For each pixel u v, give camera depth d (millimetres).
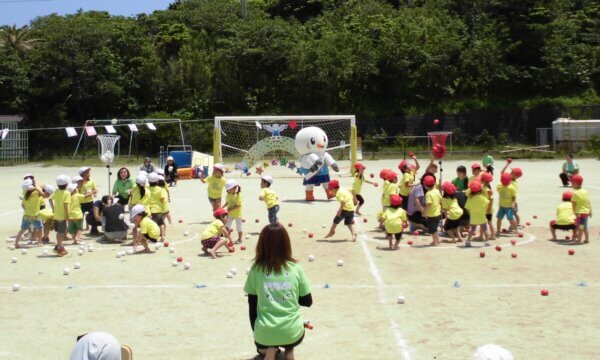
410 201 14977
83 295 9531
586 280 10180
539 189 24281
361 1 60812
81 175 15266
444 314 8367
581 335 7484
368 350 7051
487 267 11195
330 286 9906
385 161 44719
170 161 27906
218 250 13172
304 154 22859
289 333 5918
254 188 26219
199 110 53938
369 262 11719
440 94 55094
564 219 13477
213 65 55500
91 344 4285
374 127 52625
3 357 6965
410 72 54844
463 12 59719
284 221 17078
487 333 7582
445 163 42031
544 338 7387
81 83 52625
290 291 5992
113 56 53688
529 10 55656
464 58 54781
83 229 16094
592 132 47031
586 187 24859
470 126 52344
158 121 44375
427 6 59969
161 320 8242
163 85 54281
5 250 13273
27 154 50344
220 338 7523
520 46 55844
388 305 8812
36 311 8703
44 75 52188
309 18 62969
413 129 52562
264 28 54938
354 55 54000
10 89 52156
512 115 52250
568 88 54969
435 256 12227
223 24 59719
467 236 14383
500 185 14703
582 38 56844
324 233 15117
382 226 15578
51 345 7348
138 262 11961
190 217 18016
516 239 14023
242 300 9180
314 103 54812
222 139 48844
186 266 11367
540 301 8961
